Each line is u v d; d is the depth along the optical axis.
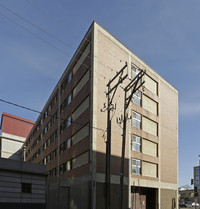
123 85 33.19
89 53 31.50
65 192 24.59
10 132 81.50
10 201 19.45
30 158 70.38
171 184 41.38
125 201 30.48
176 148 44.75
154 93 40.72
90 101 29.66
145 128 37.09
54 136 45.88
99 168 28.08
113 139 30.39
